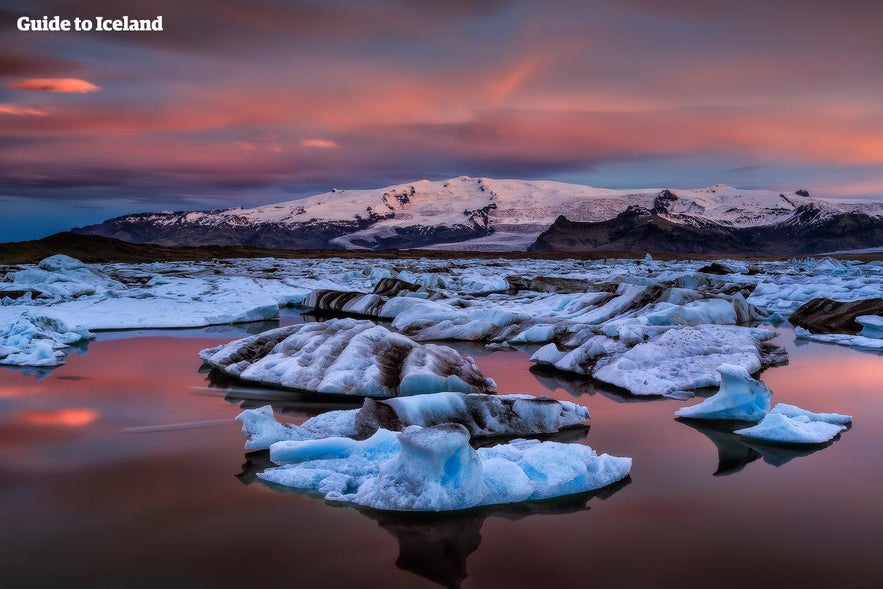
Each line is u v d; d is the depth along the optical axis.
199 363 13.28
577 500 6.70
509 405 9.04
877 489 7.03
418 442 6.46
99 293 24.69
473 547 5.74
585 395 11.09
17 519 6.12
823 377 12.65
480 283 29.61
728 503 6.65
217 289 27.23
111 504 6.46
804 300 25.11
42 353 13.41
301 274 38.94
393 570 5.33
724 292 26.50
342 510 6.40
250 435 8.15
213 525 6.05
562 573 5.31
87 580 5.11
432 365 10.96
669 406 10.38
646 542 5.83
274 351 12.51
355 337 11.81
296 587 5.06
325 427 8.56
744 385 9.52
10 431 8.72
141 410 9.73
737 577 5.26
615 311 18.89
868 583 5.18
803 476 7.40
